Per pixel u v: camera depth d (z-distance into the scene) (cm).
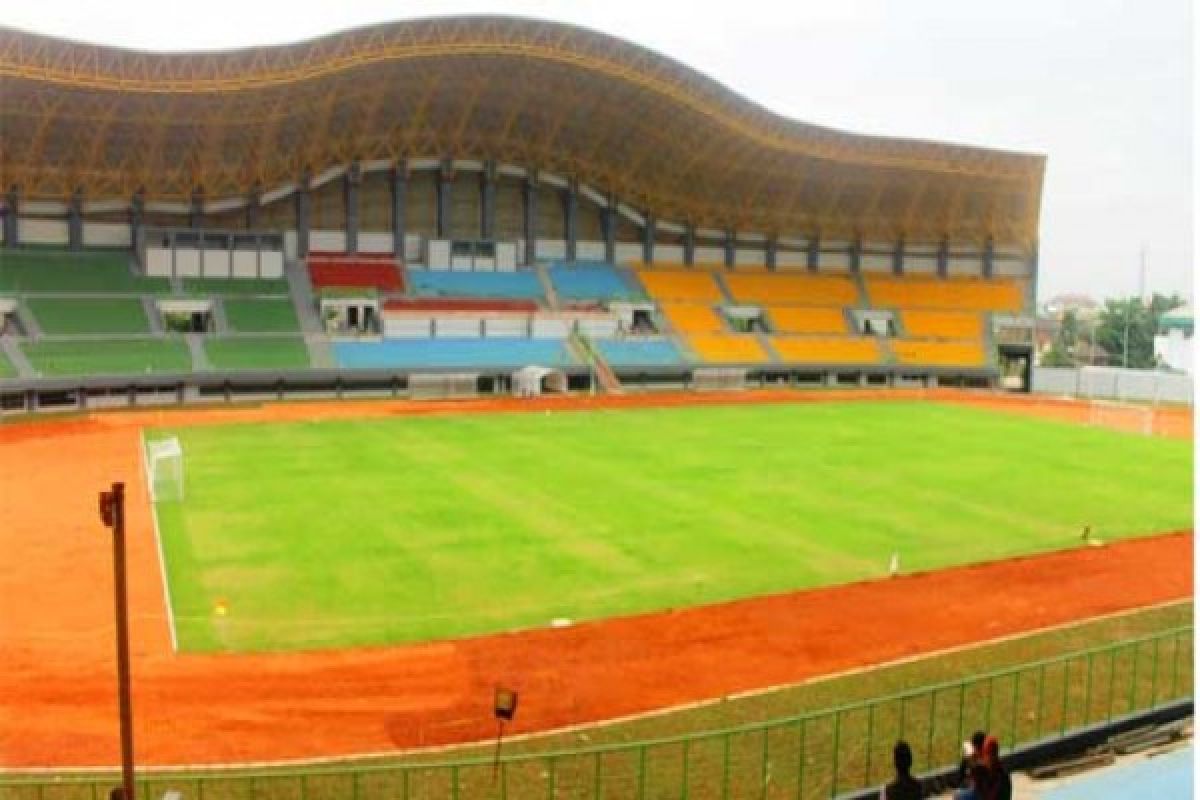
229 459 6462
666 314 12162
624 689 3078
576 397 10350
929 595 4022
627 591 3969
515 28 9781
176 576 4012
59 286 9694
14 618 3525
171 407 8825
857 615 3766
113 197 10244
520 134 11569
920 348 12800
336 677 3125
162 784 2417
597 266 12525
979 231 13875
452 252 11725
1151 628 3666
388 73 9962
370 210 11562
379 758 2603
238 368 9400
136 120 9394
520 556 4388
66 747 2622
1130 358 17838
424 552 4412
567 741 2712
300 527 4775
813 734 2734
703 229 13212
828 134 11812
